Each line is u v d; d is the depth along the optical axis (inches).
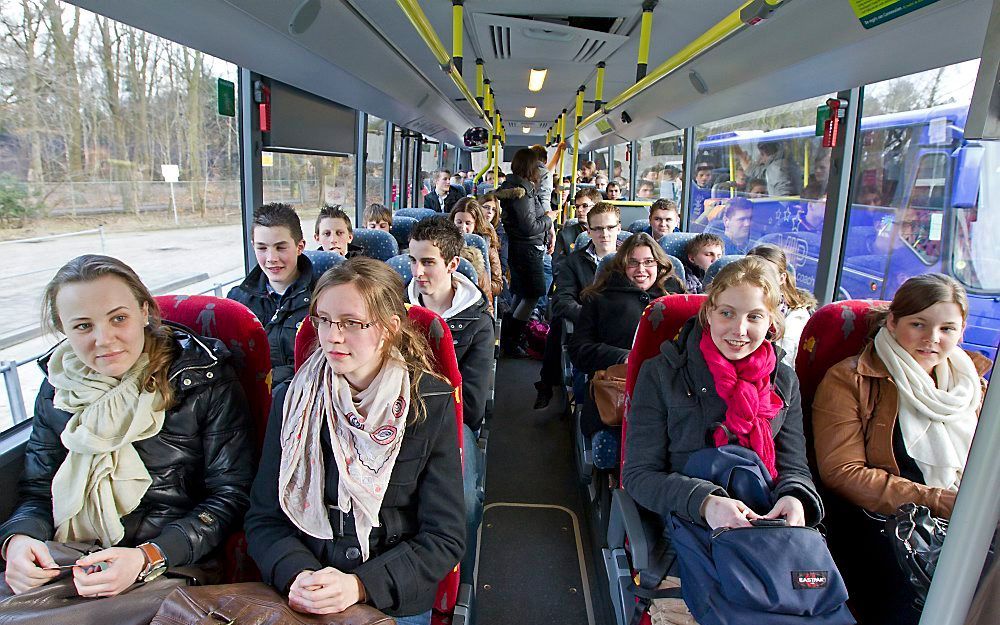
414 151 354.0
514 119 430.6
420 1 134.1
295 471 59.6
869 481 69.6
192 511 63.6
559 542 112.3
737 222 211.9
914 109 121.0
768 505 64.1
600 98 194.9
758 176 195.3
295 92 158.1
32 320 79.7
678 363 72.6
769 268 68.2
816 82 122.3
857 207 135.5
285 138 153.7
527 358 223.1
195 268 118.7
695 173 246.5
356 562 58.3
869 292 135.9
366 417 59.6
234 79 131.4
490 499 126.8
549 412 172.4
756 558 55.9
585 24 154.2
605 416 99.0
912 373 71.4
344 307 57.8
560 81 237.6
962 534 30.0
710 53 141.0
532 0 130.3
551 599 97.0
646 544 67.6
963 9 78.1
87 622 50.1
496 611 93.9
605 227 154.9
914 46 91.7
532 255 226.2
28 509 61.1
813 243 159.5
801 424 72.5
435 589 61.2
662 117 223.8
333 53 139.8
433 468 62.7
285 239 105.3
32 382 81.0
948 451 69.4
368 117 230.2
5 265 76.4
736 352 68.7
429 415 62.6
